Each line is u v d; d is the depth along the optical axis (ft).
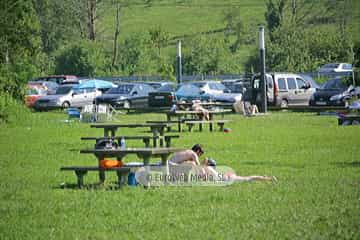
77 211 62.13
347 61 354.33
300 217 58.34
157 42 438.81
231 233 53.57
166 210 61.62
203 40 385.09
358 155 100.37
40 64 353.51
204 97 218.79
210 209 61.67
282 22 436.35
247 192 69.05
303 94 212.64
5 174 85.87
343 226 55.42
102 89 242.99
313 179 77.77
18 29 198.70
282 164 91.45
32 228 56.65
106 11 463.01
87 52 363.76
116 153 73.00
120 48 412.16
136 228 55.72
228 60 377.30
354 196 67.00
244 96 207.62
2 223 58.49
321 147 111.14
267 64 358.43
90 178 79.66
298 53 354.33
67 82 283.59
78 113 190.08
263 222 56.90
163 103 220.23
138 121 178.50
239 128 150.00
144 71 373.61
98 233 54.49
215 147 112.98
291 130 142.72
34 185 77.00
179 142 122.01
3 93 176.45
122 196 67.97
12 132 148.87
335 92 202.80
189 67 375.86
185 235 53.21
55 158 102.12
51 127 162.61
